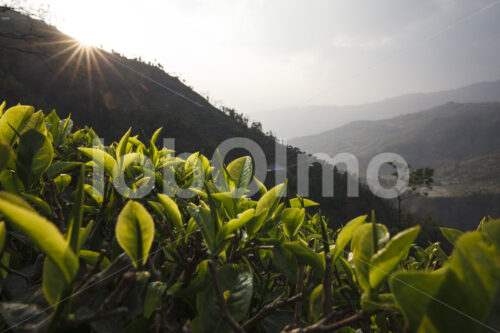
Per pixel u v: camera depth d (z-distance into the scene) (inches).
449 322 15.3
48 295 18.2
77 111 2564.0
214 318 23.5
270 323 30.0
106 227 40.3
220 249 28.8
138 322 23.6
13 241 37.8
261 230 35.7
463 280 15.3
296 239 35.5
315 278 30.9
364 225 23.6
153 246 32.8
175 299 27.2
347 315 27.1
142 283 24.9
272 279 36.7
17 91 1873.8
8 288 26.0
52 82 2741.1
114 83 3004.4
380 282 20.3
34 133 34.4
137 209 21.0
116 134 2124.8
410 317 16.1
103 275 20.4
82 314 23.2
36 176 33.9
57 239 15.5
